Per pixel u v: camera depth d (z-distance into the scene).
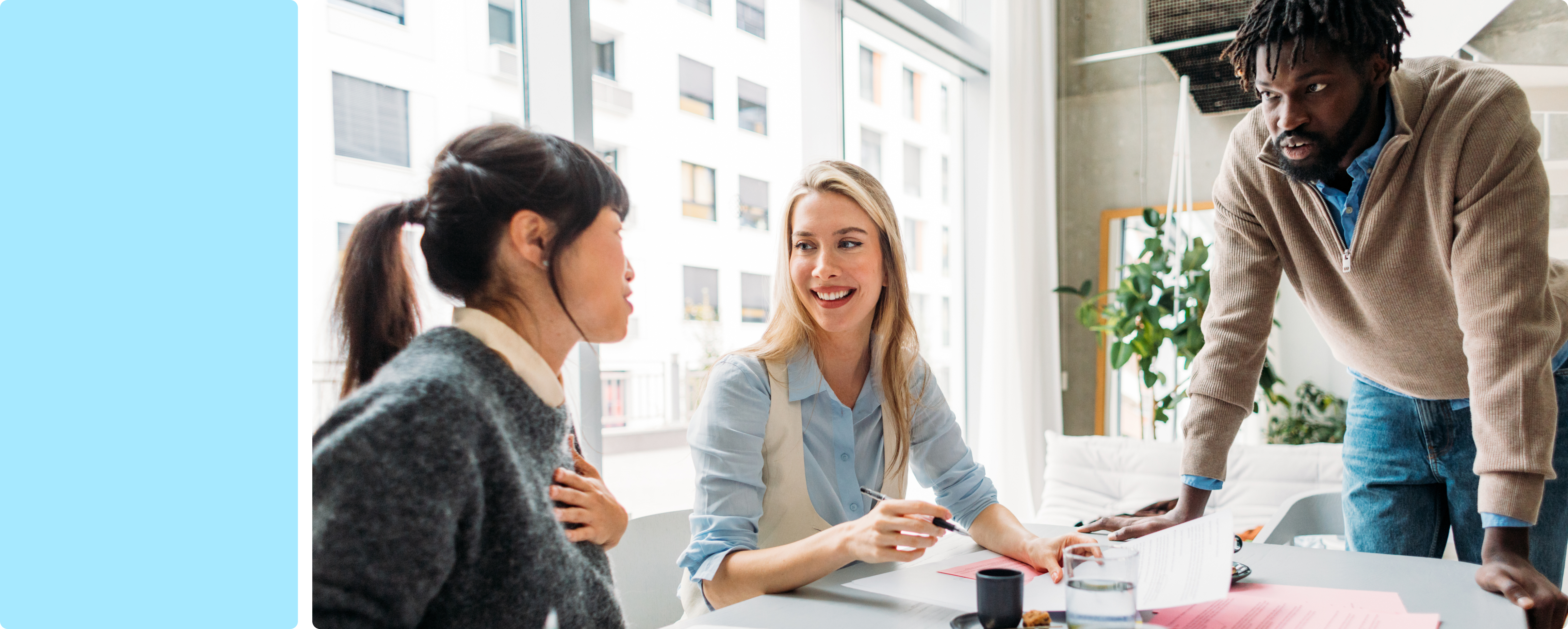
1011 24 3.57
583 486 0.96
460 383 0.80
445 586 0.78
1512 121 1.12
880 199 1.29
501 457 0.83
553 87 1.72
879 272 1.27
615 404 2.17
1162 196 4.13
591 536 0.96
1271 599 0.86
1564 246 3.15
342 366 0.88
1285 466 2.77
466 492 0.78
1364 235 1.26
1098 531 1.27
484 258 0.90
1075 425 4.24
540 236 0.94
